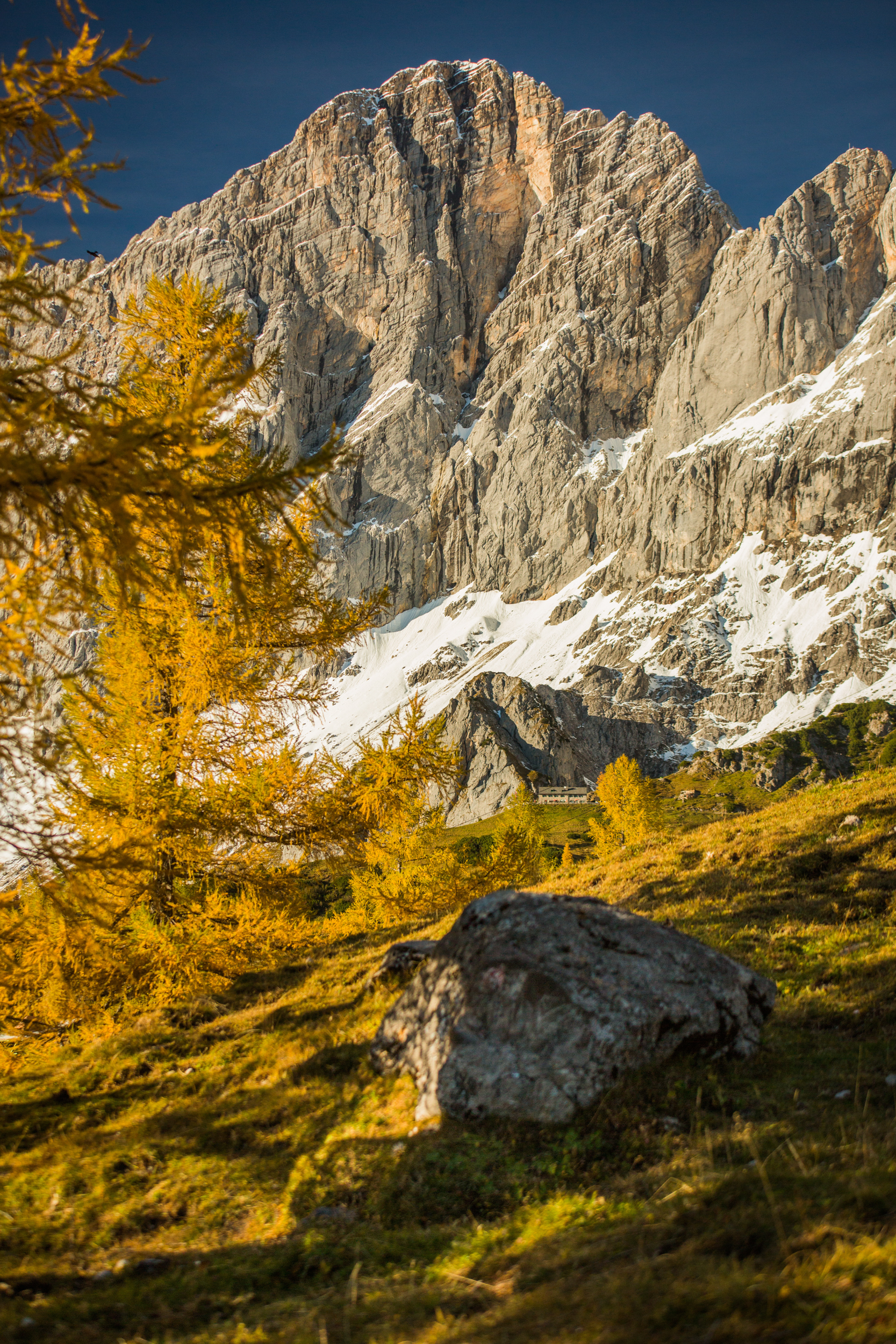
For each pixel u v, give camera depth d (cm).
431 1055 784
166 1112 922
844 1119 635
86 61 580
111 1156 796
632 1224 512
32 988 1318
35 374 541
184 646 1375
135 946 1379
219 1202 696
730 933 1263
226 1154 788
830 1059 805
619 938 841
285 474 602
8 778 655
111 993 1411
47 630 604
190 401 570
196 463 594
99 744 1411
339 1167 698
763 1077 777
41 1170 790
